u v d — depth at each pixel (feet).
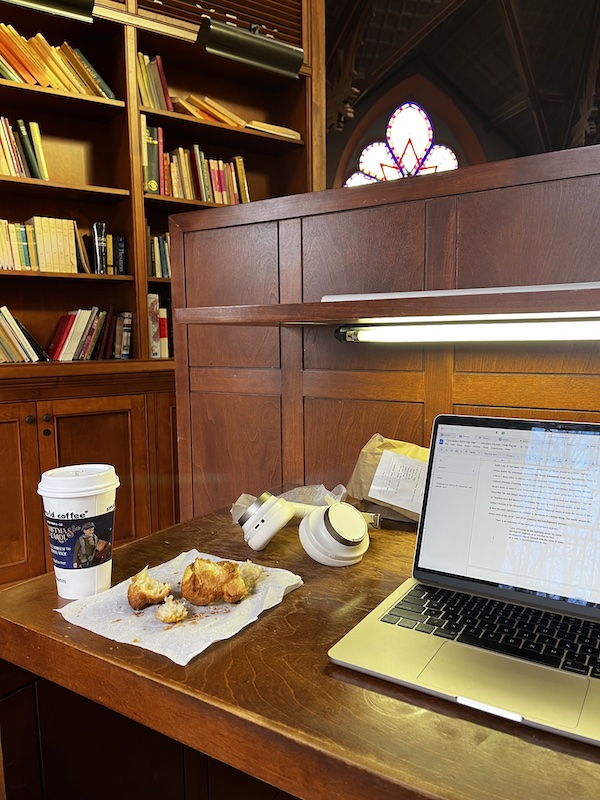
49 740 2.97
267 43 9.85
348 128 24.72
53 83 8.45
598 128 25.07
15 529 8.04
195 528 4.10
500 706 2.04
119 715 3.31
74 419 8.48
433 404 4.18
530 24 21.94
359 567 3.38
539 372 3.74
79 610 2.83
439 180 3.97
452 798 1.67
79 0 8.14
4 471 7.90
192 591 2.83
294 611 2.84
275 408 5.02
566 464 2.86
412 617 2.69
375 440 4.22
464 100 27.25
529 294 2.50
